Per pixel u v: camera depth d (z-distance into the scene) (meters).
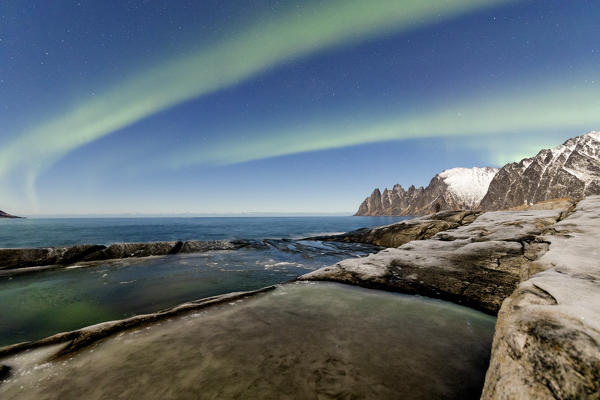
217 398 2.58
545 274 3.85
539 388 1.83
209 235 35.59
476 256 8.55
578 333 2.06
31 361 3.47
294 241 22.22
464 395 2.59
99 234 35.78
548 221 11.10
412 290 6.82
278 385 2.76
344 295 6.43
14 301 7.78
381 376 2.91
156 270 11.90
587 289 3.04
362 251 17.98
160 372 3.08
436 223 19.61
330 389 2.69
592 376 1.70
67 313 6.87
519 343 2.24
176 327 4.48
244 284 9.66
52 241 27.06
